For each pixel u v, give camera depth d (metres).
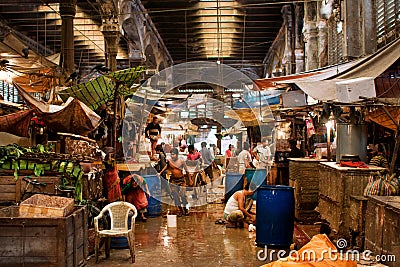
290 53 17.89
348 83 6.58
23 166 6.34
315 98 7.53
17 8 17.31
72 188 6.32
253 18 20.62
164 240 7.41
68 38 12.91
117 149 10.47
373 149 8.77
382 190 5.58
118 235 6.01
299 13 16.52
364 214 5.59
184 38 24.44
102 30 14.91
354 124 7.29
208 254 6.47
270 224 6.84
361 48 10.07
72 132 7.70
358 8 10.20
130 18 16.94
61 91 9.49
